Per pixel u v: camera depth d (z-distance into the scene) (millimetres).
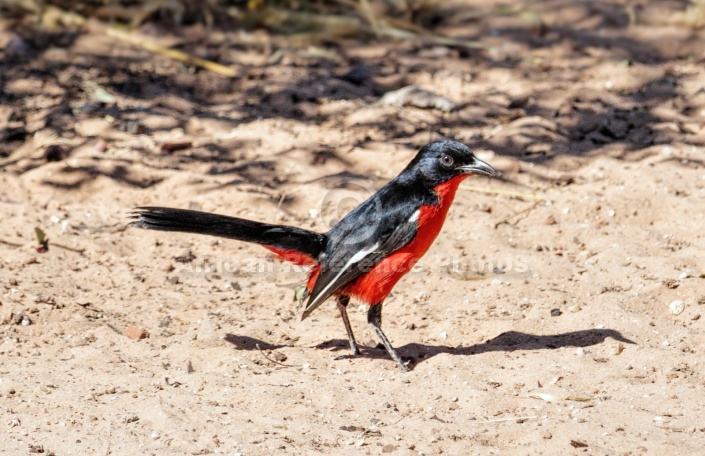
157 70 16562
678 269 11258
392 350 9781
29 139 14570
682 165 13609
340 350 10188
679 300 10562
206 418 8531
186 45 17641
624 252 11742
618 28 18406
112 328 10398
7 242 12055
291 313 10945
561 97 15625
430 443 8117
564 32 18250
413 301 11086
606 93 15664
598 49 17375
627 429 8219
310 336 10516
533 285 11180
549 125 14750
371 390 9195
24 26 17969
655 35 17984
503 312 10688
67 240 12203
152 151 14258
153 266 11828
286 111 15430
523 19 18781
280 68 16859
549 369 9391
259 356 9914
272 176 13688
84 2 18766
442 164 9555
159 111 15305
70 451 7957
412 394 9086
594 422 8344
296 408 8742
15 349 9891
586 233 12305
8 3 18312
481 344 10133
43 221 12617
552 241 12227
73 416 8523
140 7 18578
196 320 10672
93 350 9844
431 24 18875
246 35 18109
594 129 14734
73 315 10578
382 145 14242
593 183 13430
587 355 9656
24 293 10883
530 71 16547
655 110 15086
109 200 13195
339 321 10852
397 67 16828
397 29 18469
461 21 18969
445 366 9562
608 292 10930
